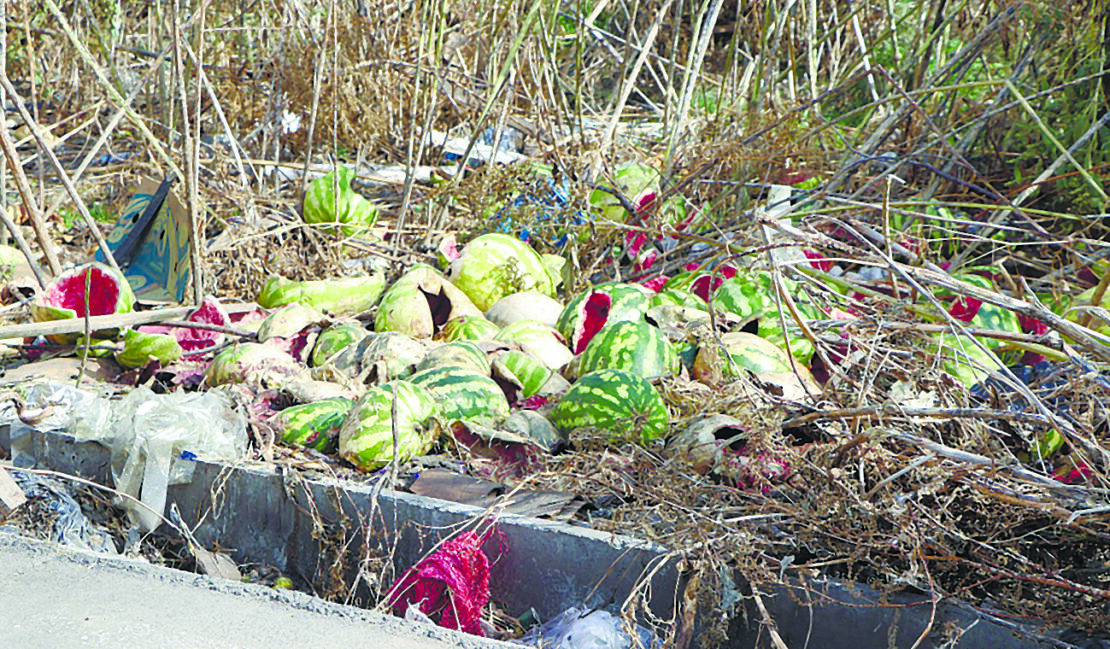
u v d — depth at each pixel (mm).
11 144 4809
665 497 3201
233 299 5617
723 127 6242
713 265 5371
